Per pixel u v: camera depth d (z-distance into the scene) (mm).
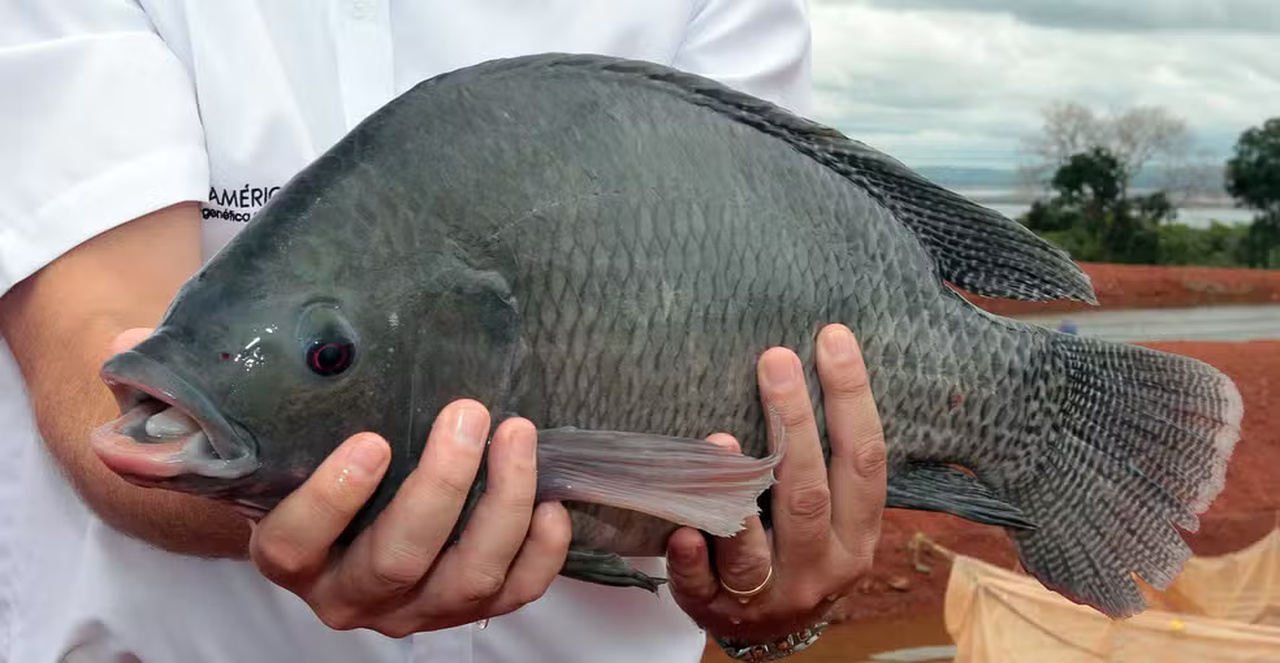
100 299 1654
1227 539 7508
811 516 1600
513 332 1341
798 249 1521
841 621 6531
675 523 1604
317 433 1276
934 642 6293
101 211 1677
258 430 1245
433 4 1965
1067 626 4699
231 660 2088
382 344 1283
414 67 1983
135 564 2025
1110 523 1805
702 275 1440
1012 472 1776
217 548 1645
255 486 1275
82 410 1593
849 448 1587
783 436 1455
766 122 1536
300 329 1251
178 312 1250
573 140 1374
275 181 1904
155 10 1928
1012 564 6906
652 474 1379
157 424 1233
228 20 1885
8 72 1711
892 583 6723
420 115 1323
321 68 1961
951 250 1687
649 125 1431
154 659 2074
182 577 2041
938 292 1668
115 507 1601
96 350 1597
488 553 1357
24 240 1668
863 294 1585
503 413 1362
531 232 1340
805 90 2312
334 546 1389
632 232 1393
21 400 2100
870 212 1609
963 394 1692
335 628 1488
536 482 1375
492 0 1977
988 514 1744
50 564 2096
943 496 1729
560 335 1369
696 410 1472
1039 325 1794
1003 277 1699
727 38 2178
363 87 1953
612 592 2170
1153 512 1801
